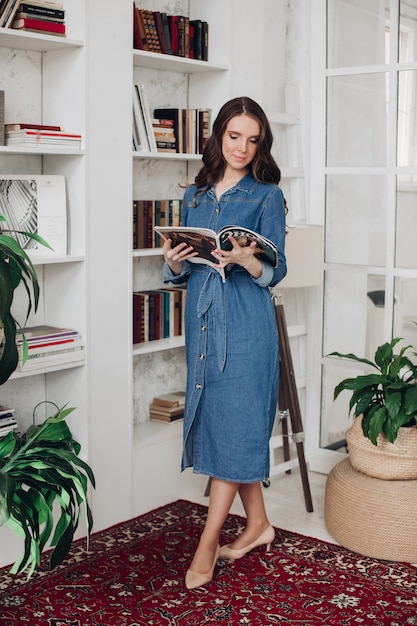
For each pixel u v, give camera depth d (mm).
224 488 2930
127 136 3264
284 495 3816
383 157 3801
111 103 3180
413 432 3158
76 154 3092
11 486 2410
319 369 4113
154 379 3896
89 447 3258
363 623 2639
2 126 2887
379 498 3113
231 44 3729
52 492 2648
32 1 2932
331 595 2830
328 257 4047
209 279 2891
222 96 3787
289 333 4027
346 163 3928
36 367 3033
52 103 3184
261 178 2891
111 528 3365
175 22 3570
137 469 3510
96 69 3102
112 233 3250
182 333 3812
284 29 4020
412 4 3633
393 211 3795
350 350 4016
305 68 4004
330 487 3318
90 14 3047
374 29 3760
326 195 4016
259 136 2844
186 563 3059
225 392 2881
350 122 3891
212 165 2920
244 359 2861
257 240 2646
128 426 3426
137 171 3680
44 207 3100
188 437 3025
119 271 3303
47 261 2988
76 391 3252
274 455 4133
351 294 3977
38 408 3342
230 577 2959
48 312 3312
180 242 2760
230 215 2871
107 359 3295
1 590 2818
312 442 4152
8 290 2383
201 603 2766
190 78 3891
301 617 2680
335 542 3301
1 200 3006
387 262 3838
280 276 2877
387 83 3748
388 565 3082
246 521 3479
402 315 3812
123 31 3193
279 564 3072
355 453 3270
